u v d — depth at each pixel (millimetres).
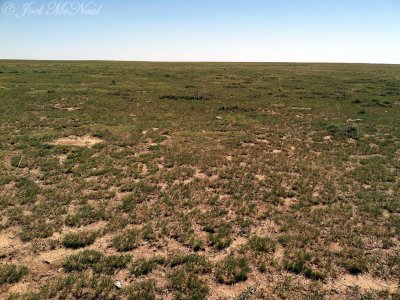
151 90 37688
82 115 23453
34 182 12047
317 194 12141
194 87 42031
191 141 18297
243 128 21734
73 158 14727
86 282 7086
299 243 8969
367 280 7785
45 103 27281
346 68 86688
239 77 56594
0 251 8070
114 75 53781
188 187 12164
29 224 9234
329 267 8070
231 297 7004
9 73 50406
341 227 9891
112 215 9969
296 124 23453
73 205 10500
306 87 44406
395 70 79750
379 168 14883
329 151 17438
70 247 8383
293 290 7297
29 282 7125
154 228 9430
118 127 20703
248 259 8258
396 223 10273
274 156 16109
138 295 6840
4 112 23125
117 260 7871
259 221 10133
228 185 12531
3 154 14734
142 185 12117
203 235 9211
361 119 25328
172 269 7758
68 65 76000
